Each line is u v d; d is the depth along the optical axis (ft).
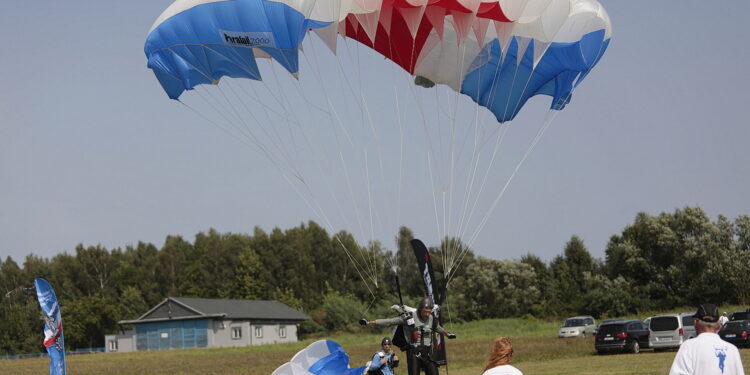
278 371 64.08
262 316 388.98
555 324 353.10
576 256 445.78
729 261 337.31
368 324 59.11
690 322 170.81
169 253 571.69
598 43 69.72
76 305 473.26
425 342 58.54
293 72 61.05
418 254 62.95
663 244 354.95
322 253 557.33
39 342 483.10
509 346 32.12
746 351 150.92
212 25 61.82
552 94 75.00
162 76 66.44
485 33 66.54
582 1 68.95
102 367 213.46
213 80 66.69
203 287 546.26
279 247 556.10
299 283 536.83
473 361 166.91
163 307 384.68
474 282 420.77
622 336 170.81
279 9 59.00
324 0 58.49
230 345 374.22
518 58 68.44
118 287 563.48
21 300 549.13
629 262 362.53
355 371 64.08
